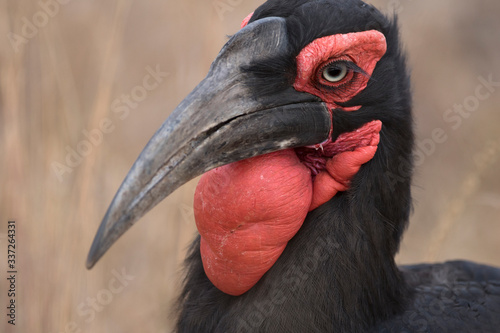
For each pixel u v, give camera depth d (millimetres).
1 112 10977
